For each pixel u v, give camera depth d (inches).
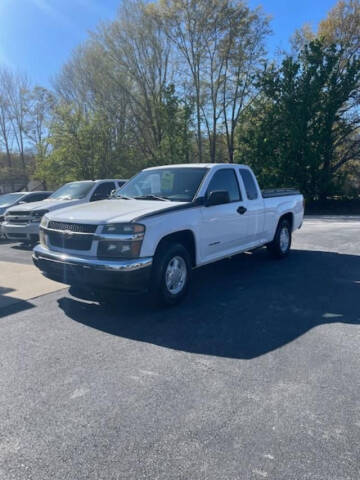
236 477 85.3
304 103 1071.6
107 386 123.7
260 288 236.7
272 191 313.9
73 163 1096.2
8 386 124.4
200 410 110.2
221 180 242.8
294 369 134.0
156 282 189.2
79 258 184.9
